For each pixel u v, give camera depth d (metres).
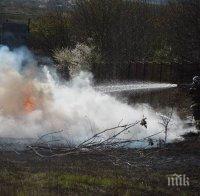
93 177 11.42
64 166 12.80
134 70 34.91
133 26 41.78
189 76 31.69
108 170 12.53
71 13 49.72
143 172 12.59
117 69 36.66
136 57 40.12
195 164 13.66
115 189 10.46
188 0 35.88
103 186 10.77
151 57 39.72
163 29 40.75
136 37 41.34
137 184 11.09
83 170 12.35
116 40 41.22
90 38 42.16
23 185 10.25
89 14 44.28
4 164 12.69
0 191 9.60
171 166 13.41
